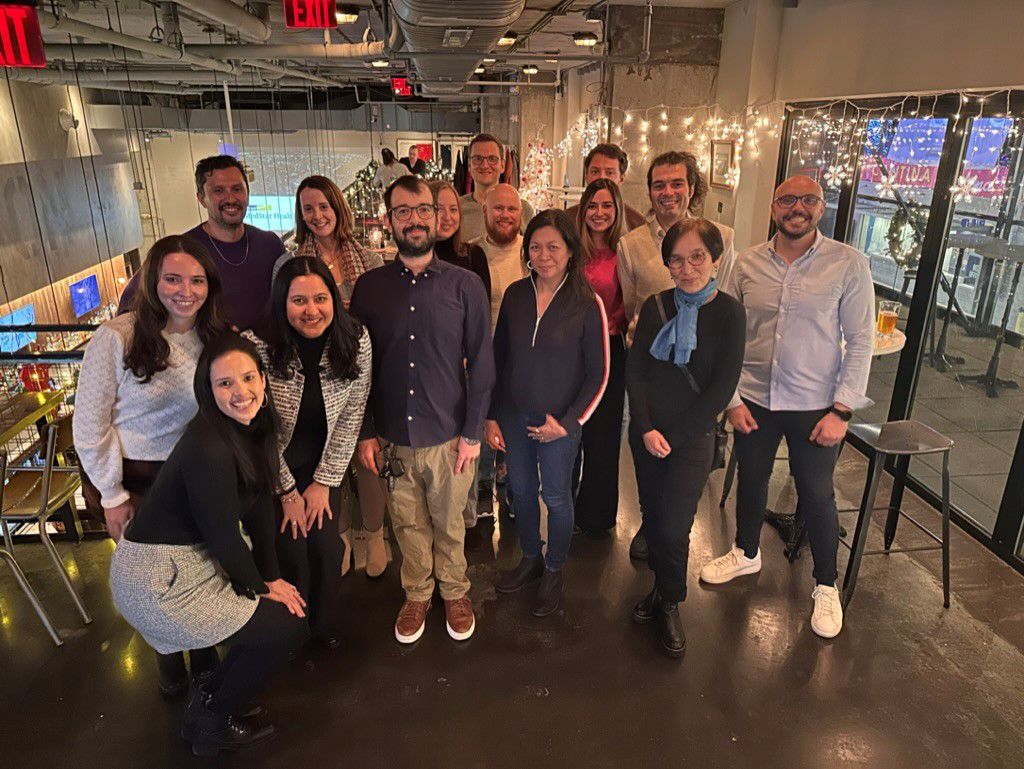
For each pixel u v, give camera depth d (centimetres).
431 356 228
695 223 226
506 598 283
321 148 1819
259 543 205
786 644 259
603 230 285
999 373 343
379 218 1022
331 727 221
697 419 239
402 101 1875
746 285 270
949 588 283
